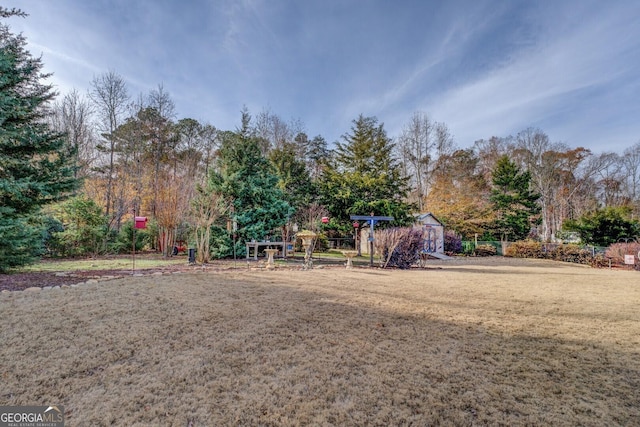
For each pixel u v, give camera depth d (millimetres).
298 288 5977
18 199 6707
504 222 24078
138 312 4039
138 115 20453
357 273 8625
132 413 1964
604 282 7594
